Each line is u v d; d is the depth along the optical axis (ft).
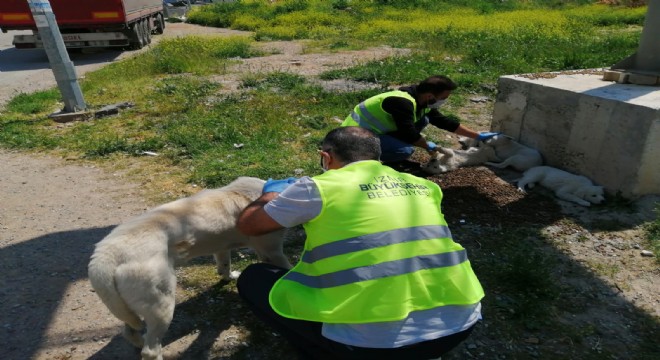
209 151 19.44
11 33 64.49
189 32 65.36
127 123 23.38
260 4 82.84
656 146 13.91
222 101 26.55
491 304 10.64
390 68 32.42
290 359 9.27
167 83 30.89
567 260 12.25
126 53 47.24
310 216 6.89
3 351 9.48
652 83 16.31
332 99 25.94
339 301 6.57
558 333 9.87
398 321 6.49
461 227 13.74
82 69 39.58
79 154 19.88
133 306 7.93
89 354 9.45
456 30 50.49
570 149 16.26
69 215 14.85
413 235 6.78
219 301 10.85
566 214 14.39
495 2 83.46
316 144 20.04
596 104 15.05
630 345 9.59
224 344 9.62
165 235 8.44
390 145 15.67
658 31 16.30
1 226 14.26
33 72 39.04
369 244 6.57
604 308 10.60
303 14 70.13
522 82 17.87
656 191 14.52
